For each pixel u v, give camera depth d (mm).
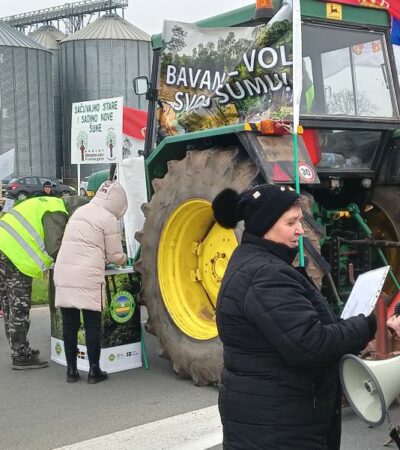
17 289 5480
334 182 4930
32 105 35594
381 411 2146
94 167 33750
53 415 4453
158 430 4117
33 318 7527
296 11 4051
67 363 5184
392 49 5254
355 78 5047
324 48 4910
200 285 5281
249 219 2350
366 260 5059
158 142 5652
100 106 6715
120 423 4262
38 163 35812
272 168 4328
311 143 4840
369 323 2289
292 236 2332
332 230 5129
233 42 5012
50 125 36531
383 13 5219
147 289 5352
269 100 4672
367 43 5133
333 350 2156
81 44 34406
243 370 2242
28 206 5469
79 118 6996
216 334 4828
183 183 4965
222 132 4656
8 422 4344
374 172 5137
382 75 5184
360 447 3736
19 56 35125
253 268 2236
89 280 4918
